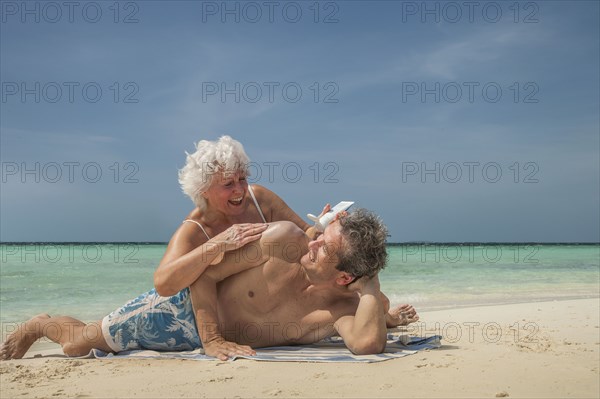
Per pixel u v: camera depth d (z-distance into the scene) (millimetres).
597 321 5430
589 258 25562
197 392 2861
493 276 13852
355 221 3727
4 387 3047
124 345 4102
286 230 3980
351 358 3531
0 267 16766
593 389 2729
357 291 3994
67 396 2838
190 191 4113
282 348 4035
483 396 2623
